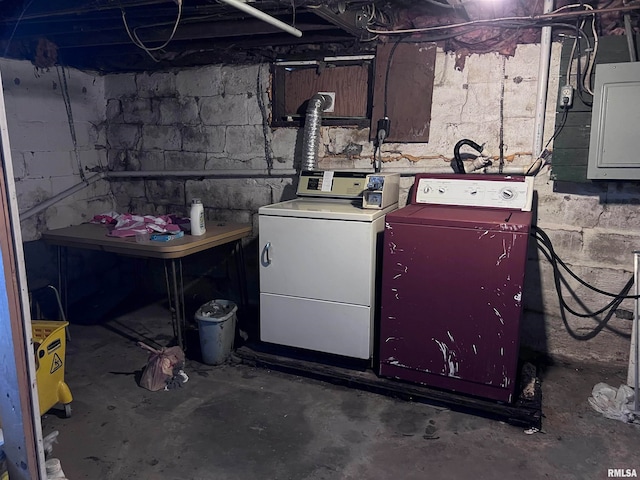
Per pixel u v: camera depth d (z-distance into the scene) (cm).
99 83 392
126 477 195
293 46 330
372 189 269
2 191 136
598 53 251
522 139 278
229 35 287
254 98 346
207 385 268
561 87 262
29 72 333
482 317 230
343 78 322
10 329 142
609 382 264
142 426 230
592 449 211
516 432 224
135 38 301
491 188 258
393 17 292
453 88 289
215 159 367
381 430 226
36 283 338
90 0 236
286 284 273
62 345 231
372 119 312
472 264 228
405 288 244
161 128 381
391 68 302
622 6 241
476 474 196
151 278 409
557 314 284
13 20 262
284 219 267
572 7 252
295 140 340
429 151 301
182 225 324
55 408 244
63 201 364
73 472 198
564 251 278
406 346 249
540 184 277
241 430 227
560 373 276
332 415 238
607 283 270
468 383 240
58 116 358
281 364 277
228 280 379
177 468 201
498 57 276
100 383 270
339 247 256
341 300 261
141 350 311
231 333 296
